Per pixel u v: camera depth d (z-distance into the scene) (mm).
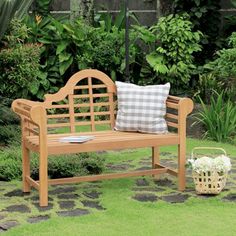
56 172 5496
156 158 5523
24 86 7121
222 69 7918
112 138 4984
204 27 9406
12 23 6793
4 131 6879
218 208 4570
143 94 5293
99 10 9883
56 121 8062
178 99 5125
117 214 4422
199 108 7938
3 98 7445
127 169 5805
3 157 5770
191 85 8945
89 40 8898
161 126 5215
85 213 4461
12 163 5527
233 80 7945
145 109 5238
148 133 5227
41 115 4594
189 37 8602
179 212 4477
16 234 4008
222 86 8117
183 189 5066
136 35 8945
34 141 4812
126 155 6398
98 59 8750
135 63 8984
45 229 4102
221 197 4855
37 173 5391
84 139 4871
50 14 9844
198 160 4898
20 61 6773
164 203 4691
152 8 9742
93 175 5211
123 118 5309
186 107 5062
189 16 8984
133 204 4656
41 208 4590
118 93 5391
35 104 5031
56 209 4562
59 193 5008
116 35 8898
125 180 5406
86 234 4012
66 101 8203
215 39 9383
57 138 5020
